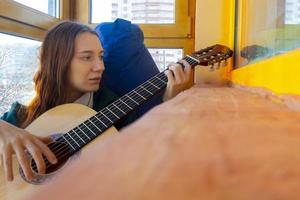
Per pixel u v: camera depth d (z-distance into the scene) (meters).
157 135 0.17
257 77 0.61
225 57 1.14
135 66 1.41
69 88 1.18
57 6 1.86
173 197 0.10
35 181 0.79
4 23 1.32
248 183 0.10
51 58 1.15
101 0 1.95
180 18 1.87
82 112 1.01
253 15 0.84
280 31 0.52
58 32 1.17
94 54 1.18
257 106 0.33
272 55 0.55
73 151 0.86
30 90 1.51
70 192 0.10
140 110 1.00
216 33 1.29
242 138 0.16
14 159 0.83
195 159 0.12
